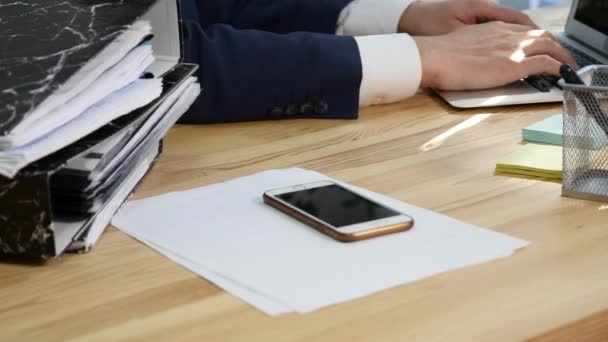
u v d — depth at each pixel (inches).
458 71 48.1
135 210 32.4
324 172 37.0
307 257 28.1
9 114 25.3
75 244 28.9
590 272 27.6
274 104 44.9
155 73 37.2
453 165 37.9
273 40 45.0
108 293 26.4
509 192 34.6
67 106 27.5
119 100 31.0
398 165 37.9
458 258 28.2
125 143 31.5
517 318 24.7
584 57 54.9
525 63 48.9
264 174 36.1
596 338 25.4
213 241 29.5
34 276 27.5
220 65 43.6
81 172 28.0
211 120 44.5
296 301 25.4
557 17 69.6
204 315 24.9
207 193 34.0
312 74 44.8
